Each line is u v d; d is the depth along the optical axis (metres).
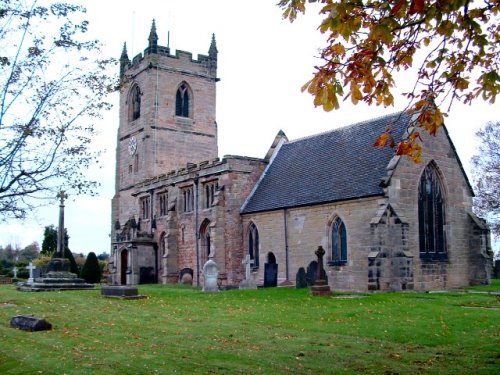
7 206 14.41
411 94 12.56
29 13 14.25
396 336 17.50
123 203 67.81
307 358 14.51
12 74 14.16
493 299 28.30
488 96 12.25
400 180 35.66
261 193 46.97
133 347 16.52
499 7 11.22
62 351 16.16
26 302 30.22
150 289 41.19
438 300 27.89
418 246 36.34
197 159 67.19
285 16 10.46
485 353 14.90
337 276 37.81
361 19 10.34
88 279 61.69
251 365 13.78
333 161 42.59
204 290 37.28
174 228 54.00
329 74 10.45
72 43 14.80
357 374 12.80
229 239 46.75
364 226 36.31
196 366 13.74
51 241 77.75
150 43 65.19
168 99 65.88
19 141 14.05
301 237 41.09
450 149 39.69
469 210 40.69
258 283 44.88
